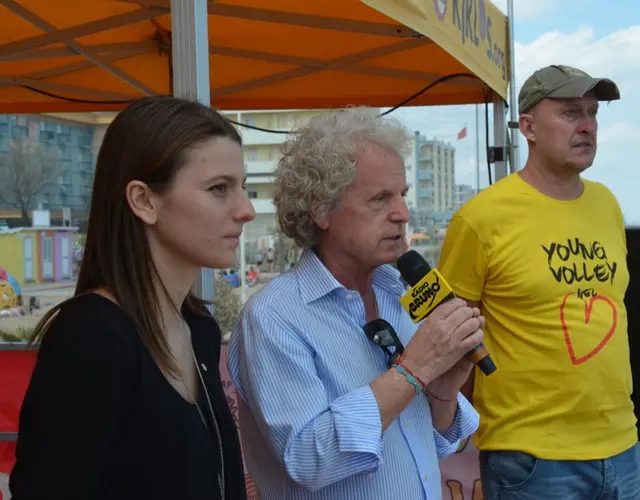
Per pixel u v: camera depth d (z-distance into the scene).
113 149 1.01
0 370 2.34
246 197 1.09
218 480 1.07
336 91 4.31
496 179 4.08
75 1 3.02
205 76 1.50
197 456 0.98
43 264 7.40
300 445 1.19
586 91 1.92
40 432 0.84
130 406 0.91
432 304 1.32
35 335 1.00
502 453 1.94
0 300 6.45
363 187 1.31
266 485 1.36
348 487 1.25
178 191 1.00
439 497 1.40
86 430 0.84
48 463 0.83
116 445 0.90
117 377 0.88
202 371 1.13
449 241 2.08
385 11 1.81
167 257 1.05
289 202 1.41
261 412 1.25
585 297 1.94
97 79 4.16
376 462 1.18
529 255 1.94
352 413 1.18
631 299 2.66
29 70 3.92
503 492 1.94
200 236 1.02
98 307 0.93
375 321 1.37
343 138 1.32
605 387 1.91
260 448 1.37
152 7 2.93
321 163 1.32
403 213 1.34
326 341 1.31
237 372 1.40
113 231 0.99
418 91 4.21
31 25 3.25
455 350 1.23
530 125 2.07
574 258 1.96
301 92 4.36
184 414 0.98
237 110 4.45
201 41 1.48
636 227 2.63
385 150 1.33
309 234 1.43
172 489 0.94
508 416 1.93
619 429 1.95
